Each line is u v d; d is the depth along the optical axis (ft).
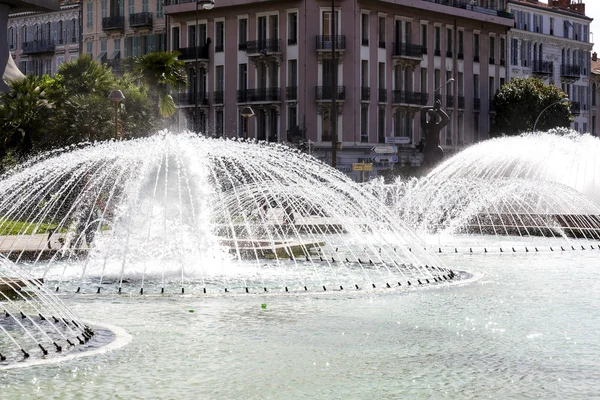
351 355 44.42
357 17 284.61
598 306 60.85
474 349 46.01
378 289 69.31
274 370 40.91
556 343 47.65
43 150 191.62
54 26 368.07
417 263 86.99
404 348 46.11
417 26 309.42
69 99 193.67
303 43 282.97
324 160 281.54
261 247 93.20
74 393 36.40
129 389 37.19
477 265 90.74
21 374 39.58
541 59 379.96
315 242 101.55
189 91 310.86
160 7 325.83
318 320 54.70
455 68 326.44
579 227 135.44
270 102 288.10
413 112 307.37
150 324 53.11
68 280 73.82
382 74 296.71
